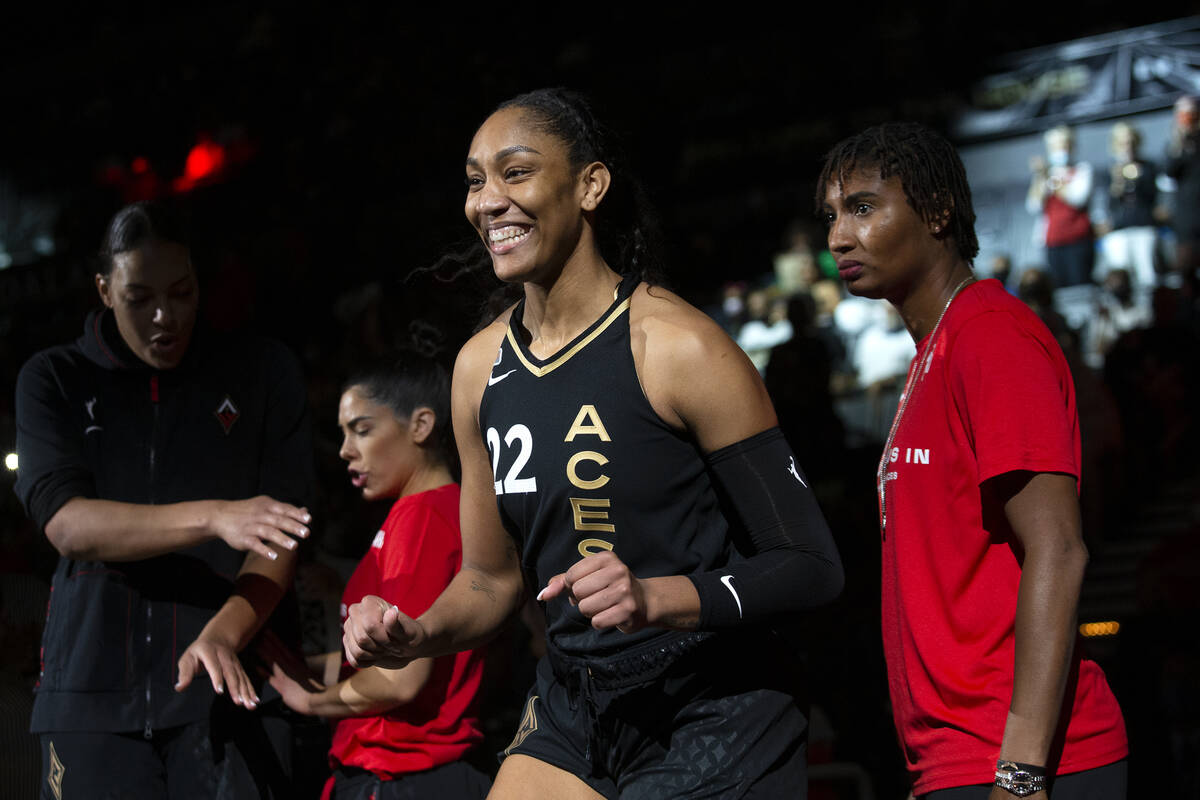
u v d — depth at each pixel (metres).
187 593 2.62
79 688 2.54
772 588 1.85
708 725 2.00
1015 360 1.90
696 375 1.92
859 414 10.23
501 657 4.13
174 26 18.22
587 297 2.03
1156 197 11.00
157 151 16.45
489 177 1.98
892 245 2.09
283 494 2.75
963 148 14.82
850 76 15.90
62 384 2.64
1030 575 1.82
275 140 14.80
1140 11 15.35
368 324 6.39
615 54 17.47
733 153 15.97
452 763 2.67
